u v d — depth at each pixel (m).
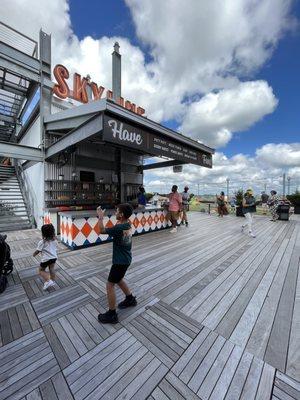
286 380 1.60
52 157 7.71
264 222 9.90
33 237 6.46
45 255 3.09
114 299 2.28
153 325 2.26
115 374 1.64
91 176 9.23
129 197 10.74
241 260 4.44
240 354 1.85
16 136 11.99
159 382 1.58
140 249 5.23
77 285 3.22
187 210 14.61
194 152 8.20
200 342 2.00
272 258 4.59
